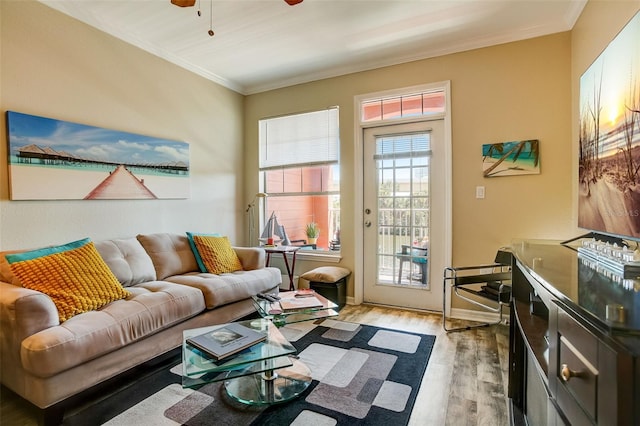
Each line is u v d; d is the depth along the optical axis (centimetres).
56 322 184
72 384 178
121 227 304
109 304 218
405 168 361
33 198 244
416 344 267
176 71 354
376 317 333
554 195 290
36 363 163
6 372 185
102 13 271
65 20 262
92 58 280
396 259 369
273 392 196
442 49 329
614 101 170
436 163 345
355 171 379
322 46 327
